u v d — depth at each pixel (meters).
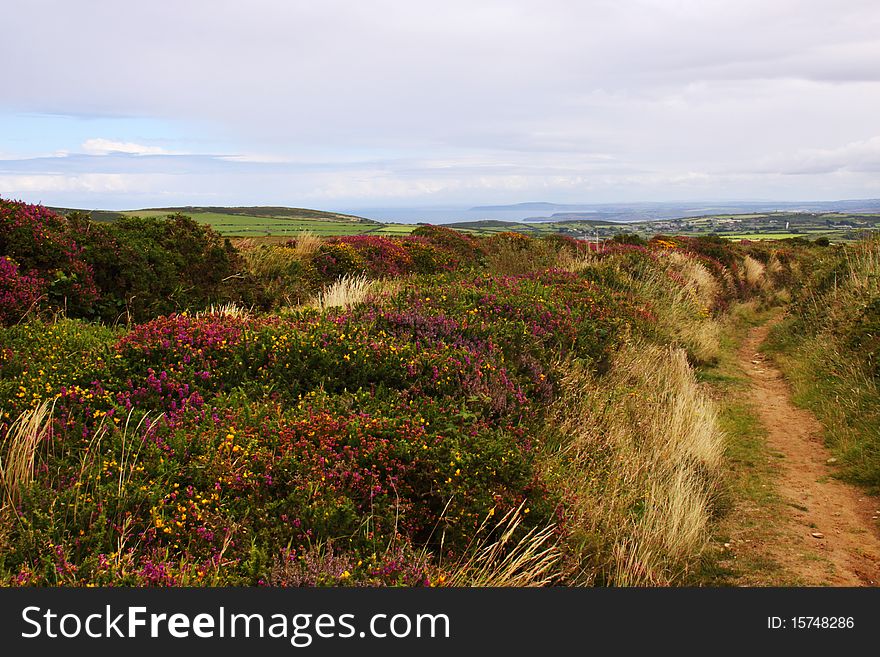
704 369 11.48
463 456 4.91
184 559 3.69
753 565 5.01
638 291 13.28
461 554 4.45
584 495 5.37
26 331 6.68
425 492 4.70
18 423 4.66
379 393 5.88
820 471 6.86
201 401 5.40
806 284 14.94
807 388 9.50
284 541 4.00
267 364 6.09
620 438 6.57
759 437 8.04
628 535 5.10
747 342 14.84
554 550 4.59
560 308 9.32
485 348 7.32
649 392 8.36
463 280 10.60
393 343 6.82
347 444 4.88
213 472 4.43
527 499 4.82
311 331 6.73
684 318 13.24
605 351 8.88
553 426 6.41
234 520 4.12
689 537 5.10
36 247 8.62
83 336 6.80
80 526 3.88
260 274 12.45
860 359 8.84
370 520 4.30
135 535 3.94
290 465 4.54
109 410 5.05
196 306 9.93
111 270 9.29
